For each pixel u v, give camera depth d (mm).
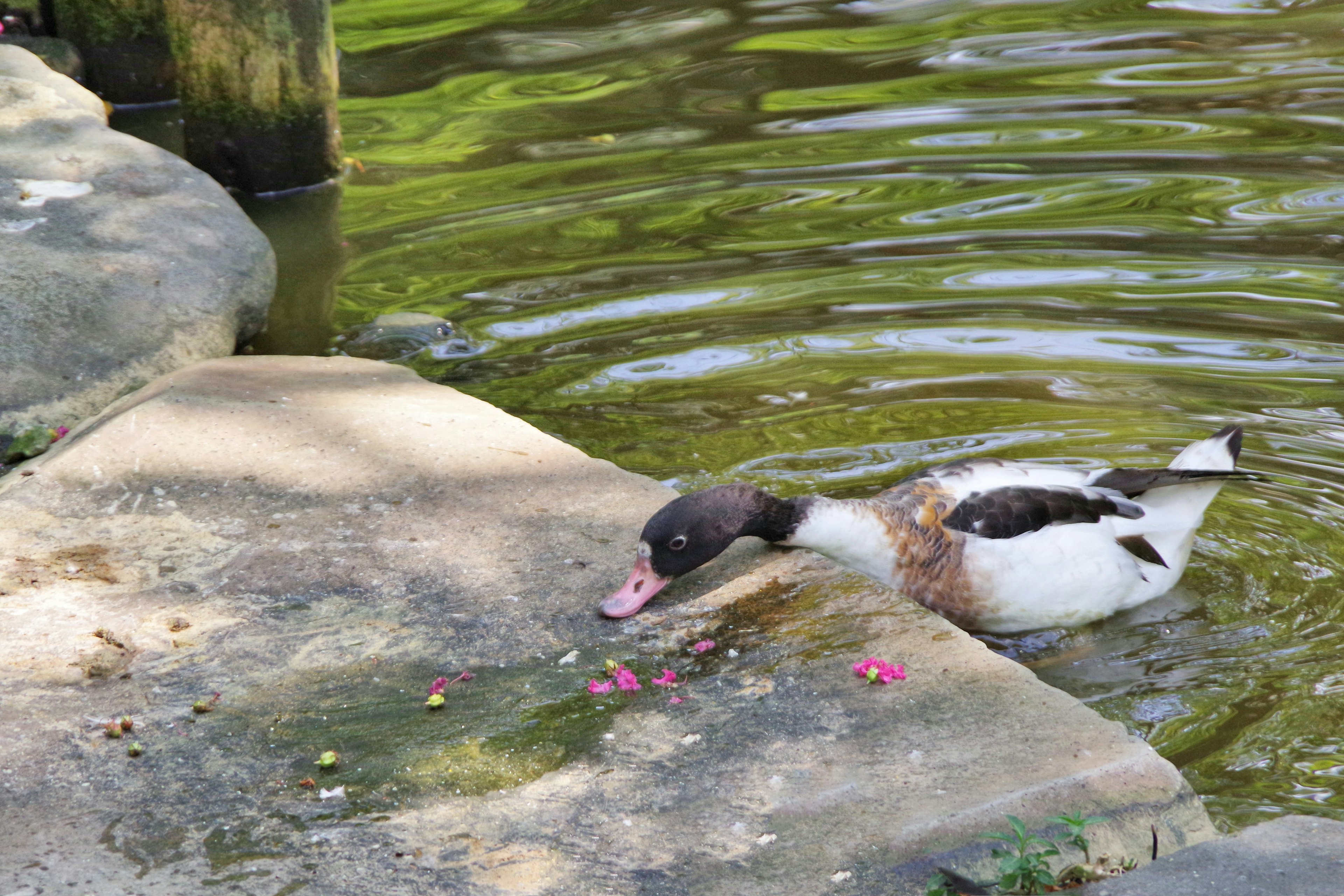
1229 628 4879
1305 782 3828
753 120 10781
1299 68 11008
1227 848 3031
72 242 7043
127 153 8031
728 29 13406
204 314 6742
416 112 11625
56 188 7574
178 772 3475
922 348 7098
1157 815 3172
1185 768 3938
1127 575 5027
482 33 13773
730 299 7770
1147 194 8828
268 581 4410
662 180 9672
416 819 3273
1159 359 6859
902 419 6391
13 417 5852
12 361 6129
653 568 4320
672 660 3977
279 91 9695
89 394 6082
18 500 4867
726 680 3842
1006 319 7352
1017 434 6215
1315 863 2953
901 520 4887
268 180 9898
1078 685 4535
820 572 4465
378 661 3996
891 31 12875
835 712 3619
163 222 7348
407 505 4883
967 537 4965
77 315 6488
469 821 3258
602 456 6117
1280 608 4980
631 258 8398
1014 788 3207
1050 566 4953
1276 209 8469
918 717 3561
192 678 3902
